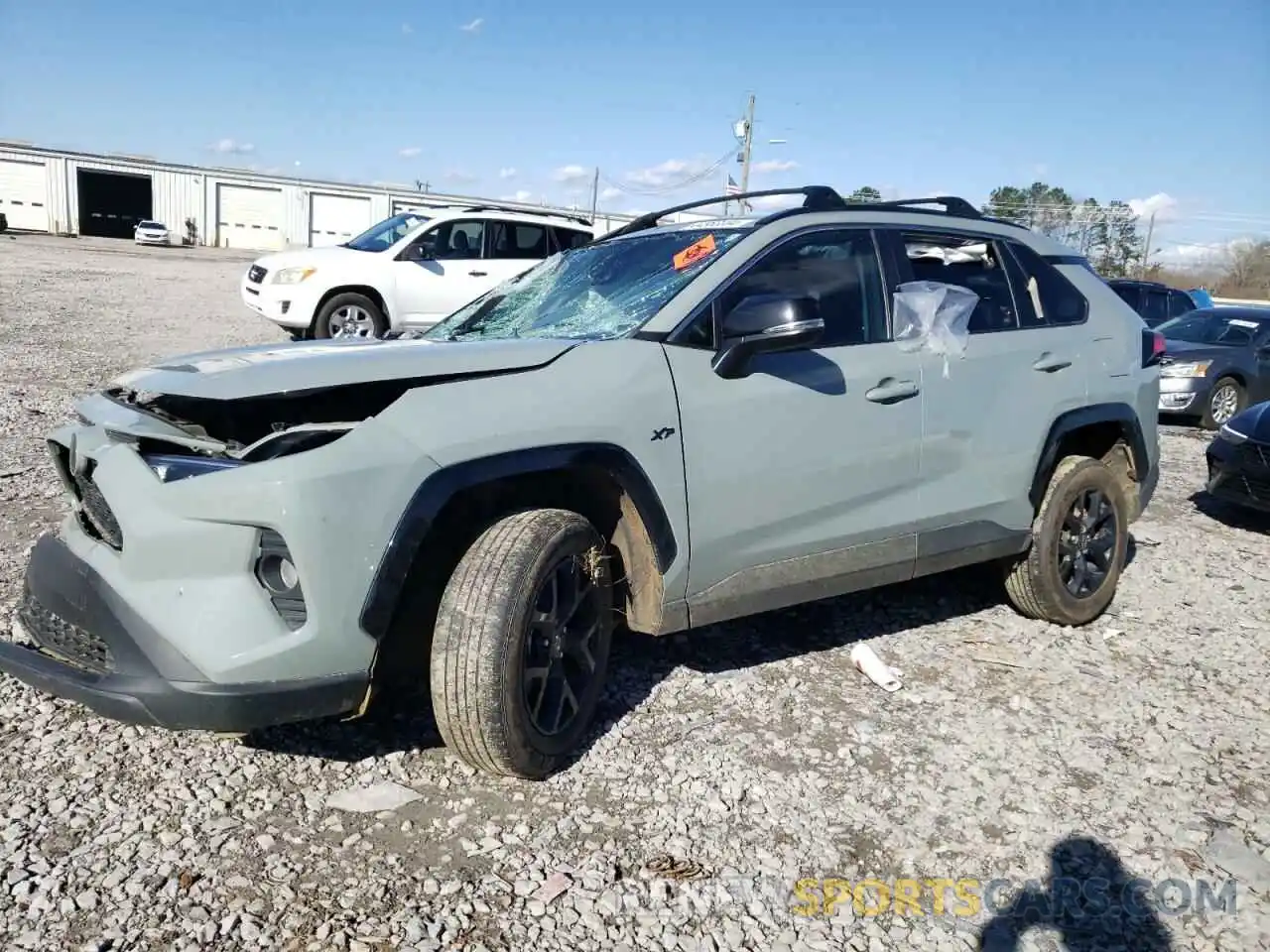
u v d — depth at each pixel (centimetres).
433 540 316
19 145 5753
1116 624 503
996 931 270
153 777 318
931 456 421
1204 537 702
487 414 308
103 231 6206
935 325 422
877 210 435
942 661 443
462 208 1359
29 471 654
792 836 307
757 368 372
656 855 294
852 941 264
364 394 326
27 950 241
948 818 321
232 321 1658
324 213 6294
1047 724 388
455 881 277
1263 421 742
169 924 253
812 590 397
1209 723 396
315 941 250
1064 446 498
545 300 426
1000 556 462
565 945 255
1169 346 1342
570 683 340
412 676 391
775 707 389
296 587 279
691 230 429
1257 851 310
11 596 440
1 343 1194
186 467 292
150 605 281
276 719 279
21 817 292
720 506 359
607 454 326
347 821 302
